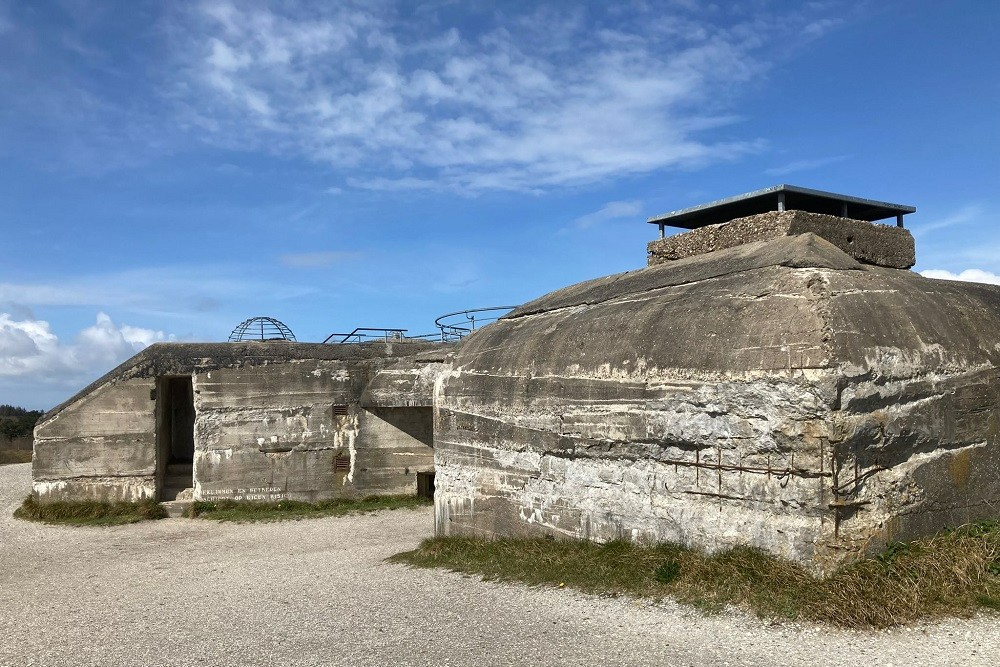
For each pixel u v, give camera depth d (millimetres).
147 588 7941
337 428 13539
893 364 5750
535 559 7121
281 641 5715
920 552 5512
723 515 6016
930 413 5957
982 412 6359
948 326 6363
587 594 6047
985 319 6797
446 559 7988
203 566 9047
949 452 6102
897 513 5695
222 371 13281
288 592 7281
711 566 5785
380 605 6461
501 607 6027
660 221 9547
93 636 6199
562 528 7508
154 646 5832
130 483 12906
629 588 5957
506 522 8273
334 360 13648
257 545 10383
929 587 5172
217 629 6160
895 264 8578
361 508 12969
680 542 6316
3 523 12188
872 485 5609
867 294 6023
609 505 7000
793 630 4910
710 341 6266
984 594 5145
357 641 5559
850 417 5484
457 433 9164
